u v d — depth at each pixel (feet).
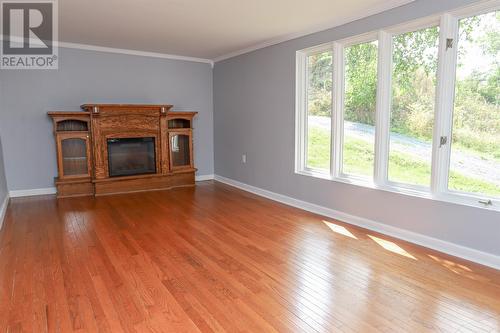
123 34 14.94
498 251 8.73
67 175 16.87
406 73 10.88
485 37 8.87
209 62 21.04
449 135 9.78
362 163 12.48
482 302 7.25
